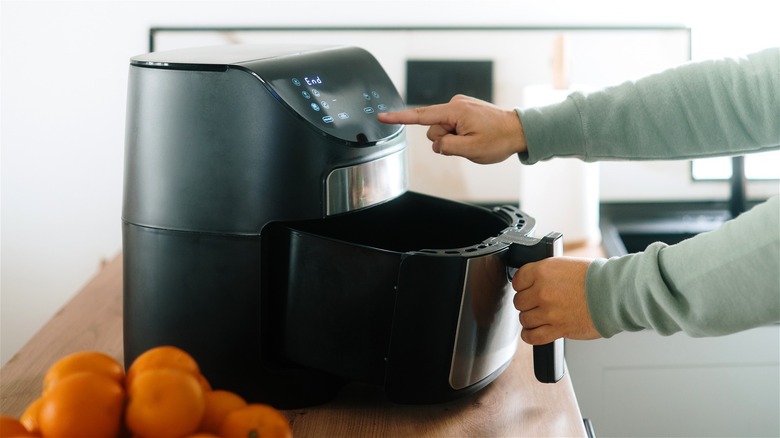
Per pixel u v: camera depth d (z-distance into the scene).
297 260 0.90
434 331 0.88
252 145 0.87
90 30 1.59
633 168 1.71
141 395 0.68
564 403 0.96
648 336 1.46
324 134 0.87
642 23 1.65
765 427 1.49
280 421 0.71
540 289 0.85
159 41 1.62
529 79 1.66
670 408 1.48
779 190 1.72
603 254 1.53
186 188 0.89
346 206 0.90
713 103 1.07
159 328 0.93
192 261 0.90
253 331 0.91
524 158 1.07
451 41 1.64
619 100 1.08
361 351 0.90
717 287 0.75
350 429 0.90
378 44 1.64
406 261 0.86
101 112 1.62
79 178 1.64
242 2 1.62
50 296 1.68
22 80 1.60
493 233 1.02
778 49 1.07
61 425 0.67
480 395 0.98
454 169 1.68
